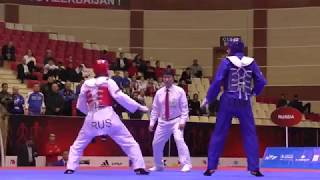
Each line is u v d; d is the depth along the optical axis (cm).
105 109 953
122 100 949
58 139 1730
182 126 1157
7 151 1645
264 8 2888
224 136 939
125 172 1029
